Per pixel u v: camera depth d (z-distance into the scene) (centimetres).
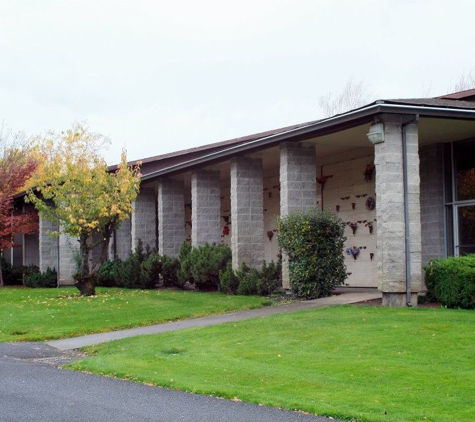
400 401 781
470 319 1276
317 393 833
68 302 1914
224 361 1050
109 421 734
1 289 2639
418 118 1498
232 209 2088
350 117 1545
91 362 1106
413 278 1518
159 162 2820
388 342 1104
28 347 1334
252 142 1931
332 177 2222
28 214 2989
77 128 2798
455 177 1831
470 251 1792
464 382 854
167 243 2525
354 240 2134
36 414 768
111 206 2112
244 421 727
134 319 1612
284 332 1256
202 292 2131
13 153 3222
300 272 1758
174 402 821
